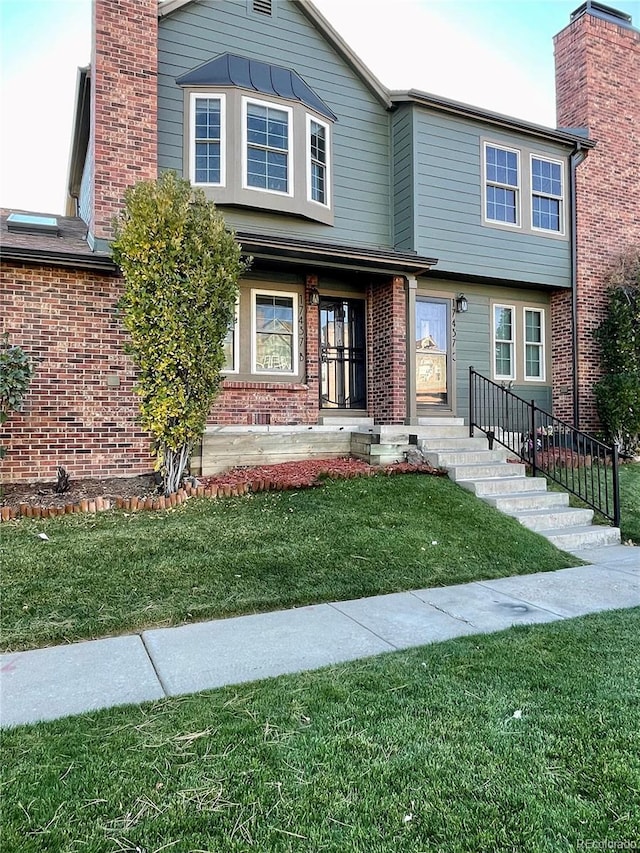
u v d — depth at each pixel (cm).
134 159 754
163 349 607
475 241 981
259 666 302
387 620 376
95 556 455
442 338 1009
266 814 179
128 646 332
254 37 880
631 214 1136
